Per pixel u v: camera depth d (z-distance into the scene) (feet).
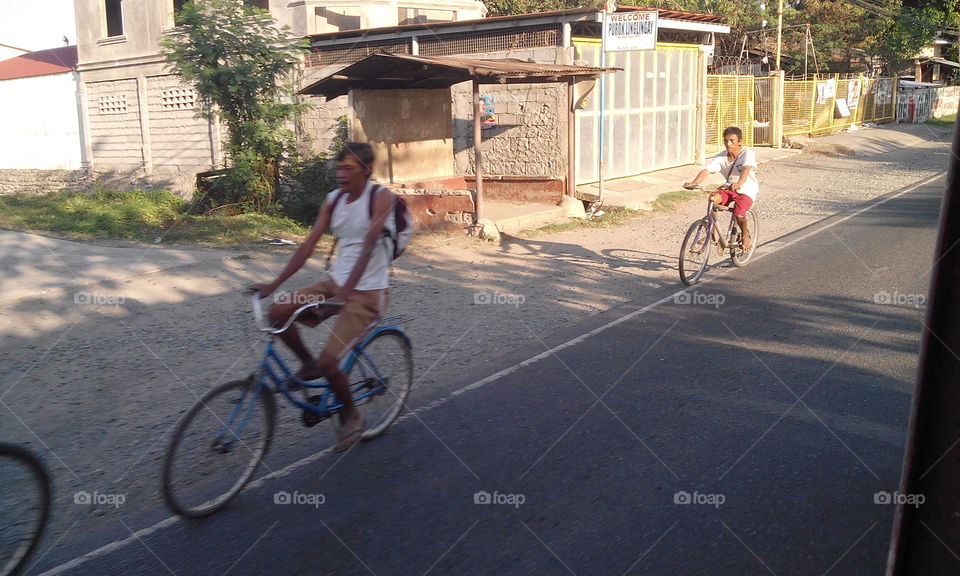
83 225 38.40
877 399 17.37
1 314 23.79
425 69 36.45
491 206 45.42
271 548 11.76
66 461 14.78
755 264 32.65
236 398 13.37
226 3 41.22
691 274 29.09
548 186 45.80
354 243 14.46
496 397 18.04
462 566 11.15
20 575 11.09
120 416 16.92
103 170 66.74
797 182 59.98
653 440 15.38
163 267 30.30
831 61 118.42
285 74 44.42
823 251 34.68
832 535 11.78
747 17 99.25
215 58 41.57
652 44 41.14
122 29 65.10
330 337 14.25
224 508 13.05
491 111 47.55
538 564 11.14
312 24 53.98
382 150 40.83
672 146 61.46
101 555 11.63
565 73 37.55
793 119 87.76
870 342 21.66
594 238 39.19
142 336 22.36
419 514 12.71
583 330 23.52
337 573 11.04
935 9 105.60
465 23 46.16
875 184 57.67
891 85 110.32
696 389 18.22
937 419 6.14
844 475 13.74
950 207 5.92
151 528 12.44
